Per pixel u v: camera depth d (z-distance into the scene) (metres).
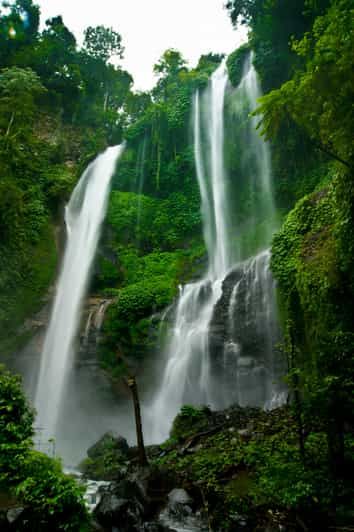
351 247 9.98
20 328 19.47
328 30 8.38
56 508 5.39
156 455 10.75
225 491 7.57
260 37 22.92
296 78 8.74
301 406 7.12
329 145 9.86
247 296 16.62
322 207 13.40
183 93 29.70
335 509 5.93
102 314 20.92
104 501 7.52
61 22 36.97
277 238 14.59
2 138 21.16
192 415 12.41
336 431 6.72
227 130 27.25
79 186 27.00
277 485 6.56
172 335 18.70
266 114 9.16
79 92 33.91
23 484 5.52
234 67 27.33
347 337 7.14
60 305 21.53
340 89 8.07
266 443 9.09
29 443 6.32
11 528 5.21
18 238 21.11
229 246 24.36
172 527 7.06
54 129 30.86
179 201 26.98
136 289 20.89
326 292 10.67
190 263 24.03
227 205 26.03
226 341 16.28
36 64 32.34
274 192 23.27
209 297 19.38
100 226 25.83
